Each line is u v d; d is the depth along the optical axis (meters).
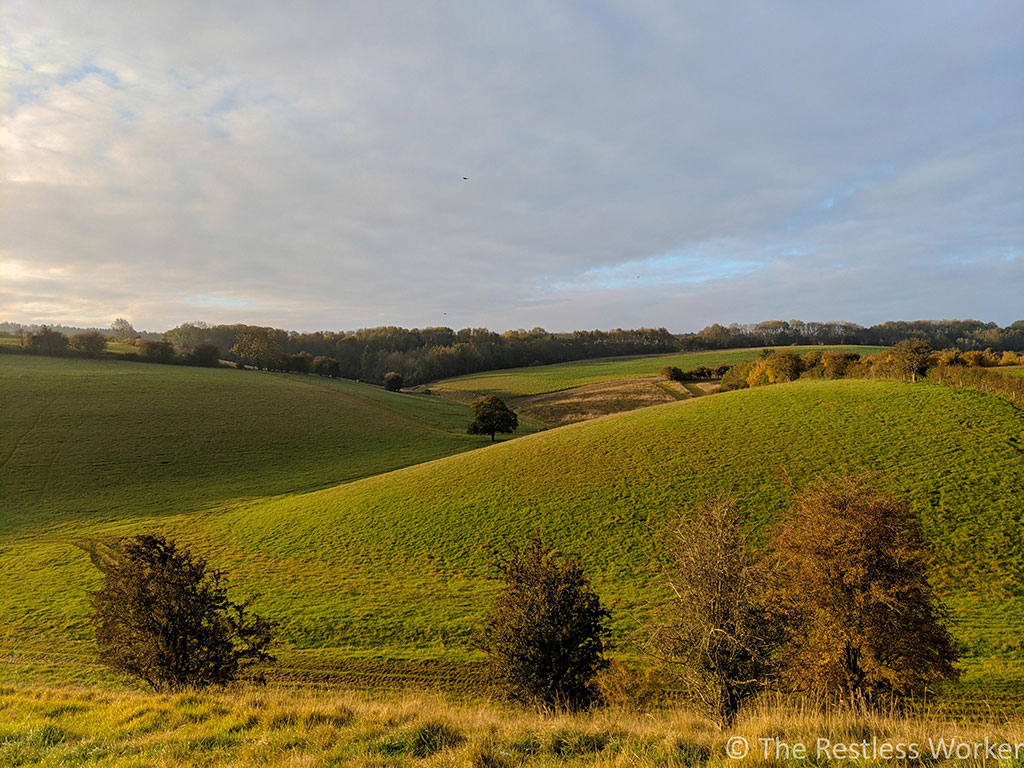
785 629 12.54
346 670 21.48
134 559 16.28
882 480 34.66
